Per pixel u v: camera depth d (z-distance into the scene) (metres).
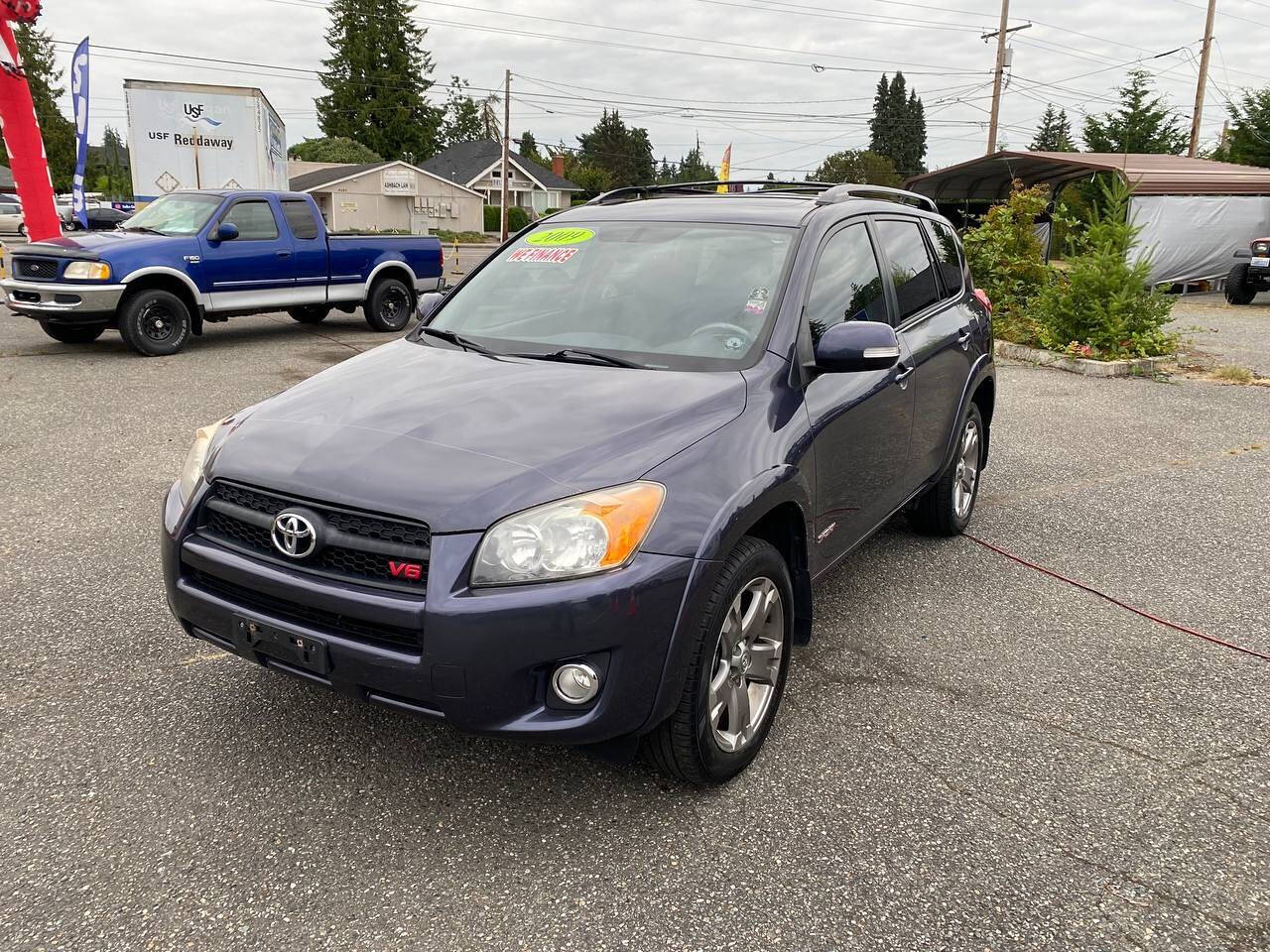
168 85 17.97
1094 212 11.28
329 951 2.21
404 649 2.42
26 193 14.68
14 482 5.77
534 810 2.74
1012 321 12.57
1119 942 2.28
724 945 2.25
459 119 98.69
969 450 5.20
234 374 9.46
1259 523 5.47
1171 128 35.38
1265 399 9.03
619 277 3.67
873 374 3.66
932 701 3.42
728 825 2.69
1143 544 5.11
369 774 2.89
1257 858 2.59
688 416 2.80
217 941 2.22
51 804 2.71
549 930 2.28
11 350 10.73
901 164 95.62
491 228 62.50
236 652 2.73
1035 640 3.95
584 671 2.41
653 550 2.45
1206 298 20.59
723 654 2.74
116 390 8.55
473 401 2.89
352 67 72.19
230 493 2.73
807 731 3.20
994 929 2.31
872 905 2.38
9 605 4.04
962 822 2.72
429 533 2.38
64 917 2.28
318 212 11.88
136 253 10.13
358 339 12.20
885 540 5.16
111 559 4.57
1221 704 3.44
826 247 3.63
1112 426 7.87
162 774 2.87
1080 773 2.99
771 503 2.79
